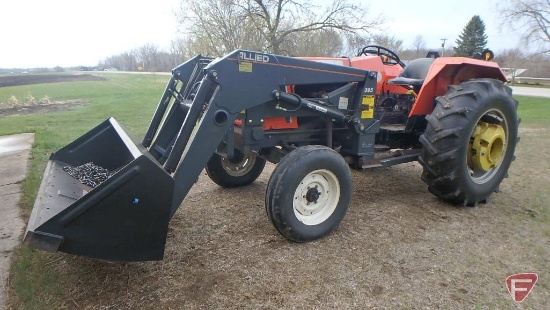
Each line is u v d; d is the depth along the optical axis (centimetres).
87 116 1128
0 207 381
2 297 238
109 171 333
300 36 1680
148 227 230
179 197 267
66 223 210
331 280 253
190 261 276
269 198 287
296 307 227
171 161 273
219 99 275
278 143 351
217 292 240
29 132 838
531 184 444
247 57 282
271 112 320
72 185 283
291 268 266
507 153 390
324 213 313
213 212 367
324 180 311
